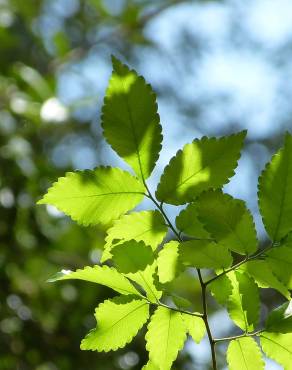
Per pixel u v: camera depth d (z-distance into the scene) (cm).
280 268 40
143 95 40
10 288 105
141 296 42
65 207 41
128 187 41
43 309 105
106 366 99
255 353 42
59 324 103
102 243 108
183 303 42
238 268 41
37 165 108
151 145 41
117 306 42
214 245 40
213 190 40
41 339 102
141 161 41
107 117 41
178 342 42
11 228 105
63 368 101
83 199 41
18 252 106
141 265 41
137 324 42
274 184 40
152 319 42
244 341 42
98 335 42
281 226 40
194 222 41
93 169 41
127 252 41
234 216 40
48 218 108
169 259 41
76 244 109
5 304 104
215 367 41
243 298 41
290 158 40
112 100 40
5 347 100
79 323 104
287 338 41
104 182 41
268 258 40
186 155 41
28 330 102
